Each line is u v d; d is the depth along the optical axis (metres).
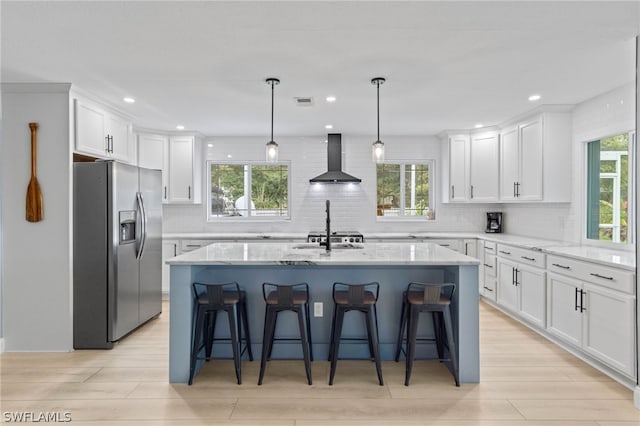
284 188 5.90
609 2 2.01
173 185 5.38
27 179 3.34
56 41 2.46
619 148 3.55
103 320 3.40
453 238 5.17
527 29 2.32
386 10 2.09
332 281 3.14
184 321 2.74
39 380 2.78
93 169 3.41
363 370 2.94
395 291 3.14
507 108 4.15
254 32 2.35
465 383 2.72
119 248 3.48
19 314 3.35
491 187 5.11
